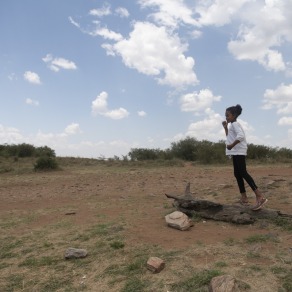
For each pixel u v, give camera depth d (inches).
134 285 158.7
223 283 143.2
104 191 435.8
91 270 182.4
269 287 144.7
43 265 195.3
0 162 928.3
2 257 214.4
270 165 642.8
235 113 241.4
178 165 750.5
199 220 248.4
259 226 222.1
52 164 757.3
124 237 223.9
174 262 176.4
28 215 318.3
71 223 275.6
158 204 320.5
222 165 711.1
